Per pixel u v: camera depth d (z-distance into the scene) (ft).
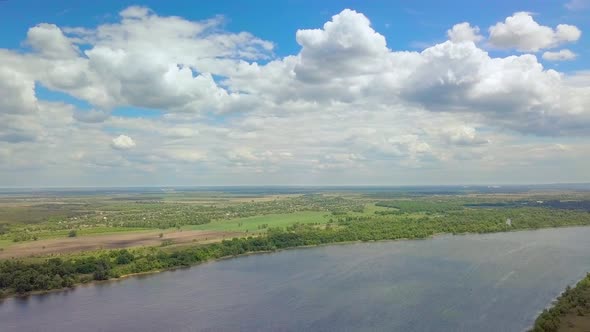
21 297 476.95
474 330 372.38
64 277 520.42
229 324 392.68
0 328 388.16
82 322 400.06
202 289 498.28
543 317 367.45
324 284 510.58
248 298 463.01
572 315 375.45
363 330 376.48
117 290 499.10
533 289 476.54
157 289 500.74
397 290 481.46
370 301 447.01
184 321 400.88
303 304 441.68
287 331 377.09
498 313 408.67
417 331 372.79
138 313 421.59
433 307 426.51
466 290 476.95
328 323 392.27
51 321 403.34
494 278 520.83
